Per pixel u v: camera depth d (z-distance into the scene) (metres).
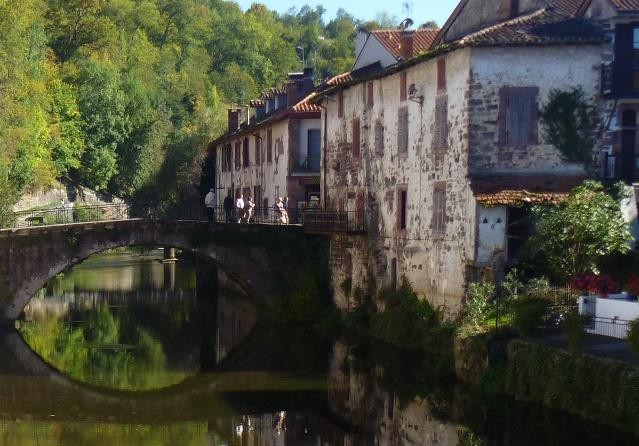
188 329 43.06
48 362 35.16
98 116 76.00
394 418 25.98
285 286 43.31
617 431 20.70
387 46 46.06
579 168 30.72
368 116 39.69
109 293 56.62
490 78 30.61
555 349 23.27
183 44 129.38
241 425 25.95
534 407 23.50
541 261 29.23
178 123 99.88
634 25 30.25
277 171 52.22
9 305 41.22
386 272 37.62
